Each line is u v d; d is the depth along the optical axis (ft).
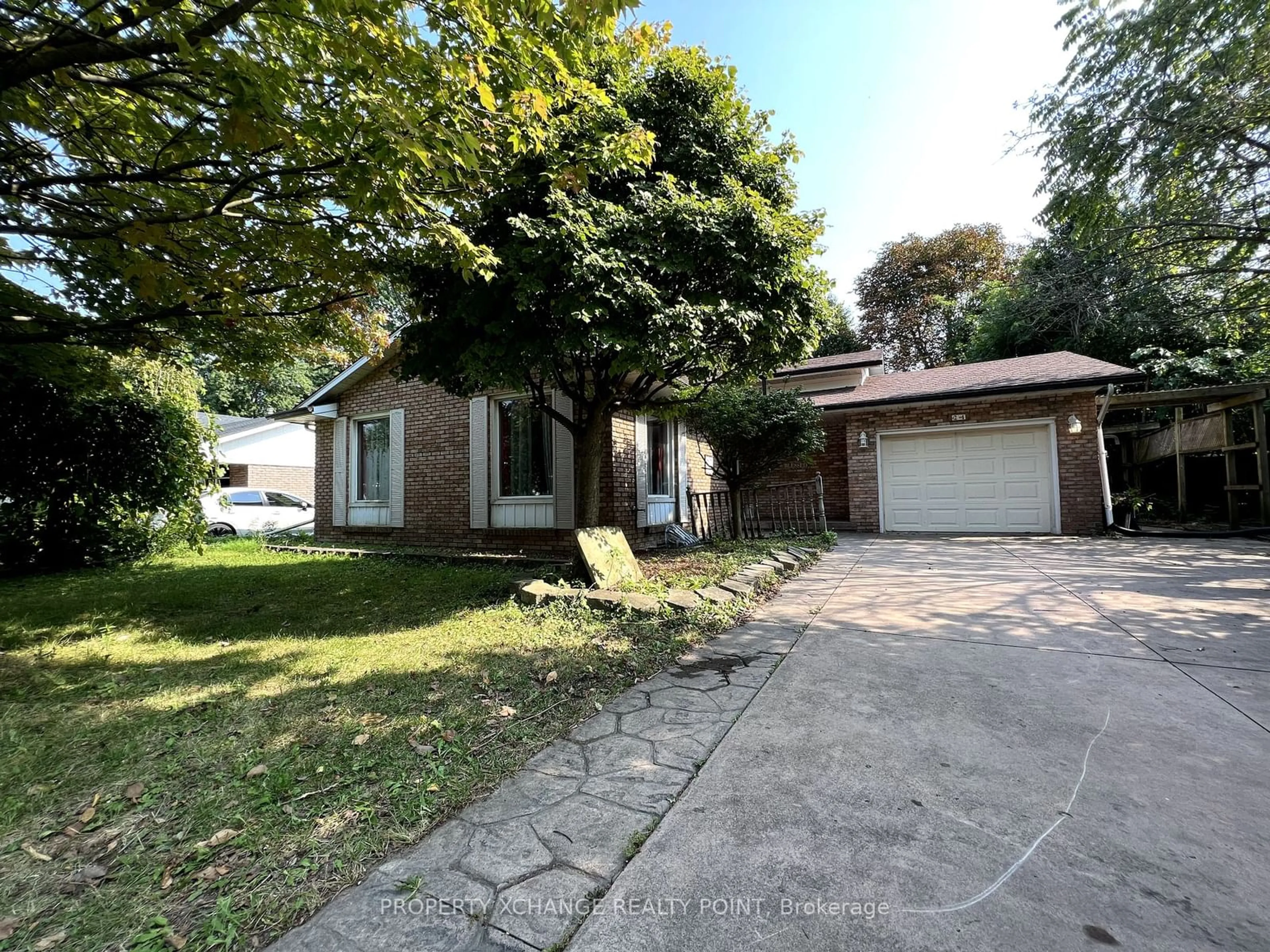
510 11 10.88
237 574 24.79
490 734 8.73
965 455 36.60
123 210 14.75
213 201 15.05
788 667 11.62
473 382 20.16
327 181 14.32
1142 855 5.64
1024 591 17.93
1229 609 15.06
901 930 4.77
